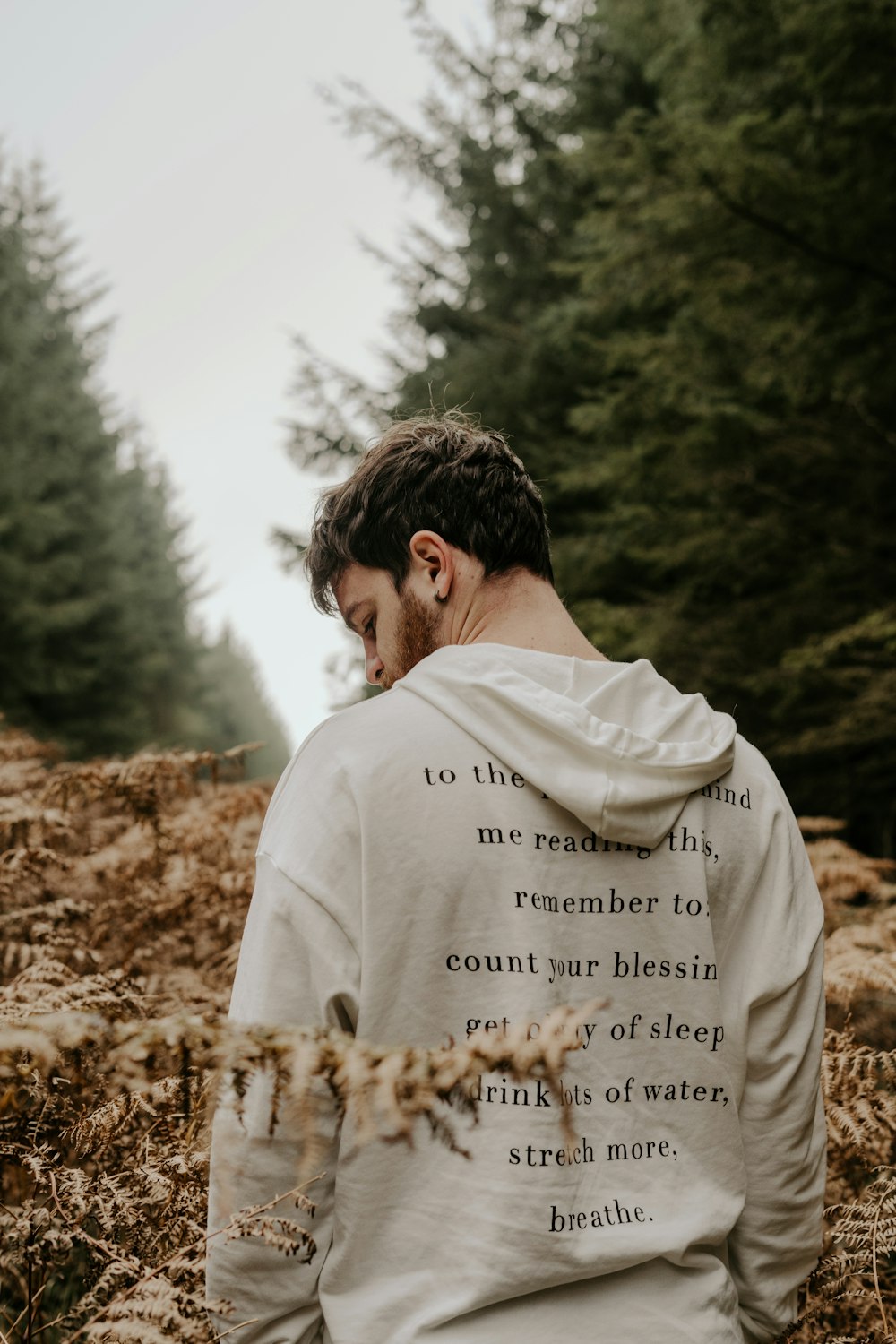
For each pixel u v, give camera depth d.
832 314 5.19
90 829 2.91
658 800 1.01
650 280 5.78
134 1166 1.23
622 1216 0.95
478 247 11.23
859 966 1.99
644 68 8.15
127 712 22.47
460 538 1.15
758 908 1.11
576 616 6.82
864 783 5.93
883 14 4.58
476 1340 0.89
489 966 0.95
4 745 3.46
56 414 23.84
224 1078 0.78
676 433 6.23
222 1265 0.94
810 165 5.20
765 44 5.56
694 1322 0.94
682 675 6.14
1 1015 1.32
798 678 5.55
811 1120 1.11
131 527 28.89
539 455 8.66
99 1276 1.14
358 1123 0.85
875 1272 1.18
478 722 1.00
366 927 0.94
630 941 1.01
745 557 6.07
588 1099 0.97
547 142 10.65
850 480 6.11
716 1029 1.04
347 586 1.23
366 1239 0.93
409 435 1.21
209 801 2.99
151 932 2.29
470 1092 0.77
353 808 0.96
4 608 18.58
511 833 0.98
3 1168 1.16
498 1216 0.90
